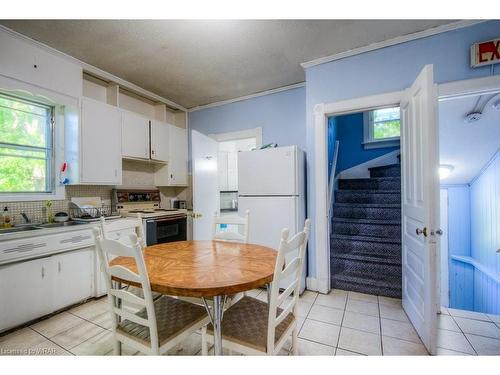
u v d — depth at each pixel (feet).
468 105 8.07
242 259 4.88
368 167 13.56
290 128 10.91
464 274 12.10
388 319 6.82
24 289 6.43
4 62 6.87
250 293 8.64
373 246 9.65
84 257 7.84
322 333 6.17
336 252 10.16
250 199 9.09
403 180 7.25
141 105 11.89
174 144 12.56
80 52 8.13
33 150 8.30
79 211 8.83
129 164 11.37
